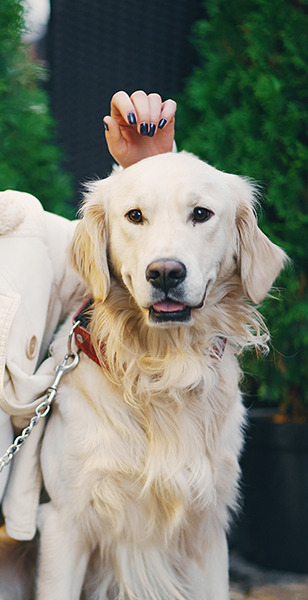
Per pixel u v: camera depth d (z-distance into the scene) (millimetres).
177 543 1922
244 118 3006
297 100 2996
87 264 1934
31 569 2102
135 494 1820
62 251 2111
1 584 2012
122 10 4402
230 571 3004
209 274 1803
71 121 4488
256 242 1961
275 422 2980
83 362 1889
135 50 4426
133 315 1877
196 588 1972
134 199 1786
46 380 1868
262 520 3035
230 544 3244
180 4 4363
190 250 1717
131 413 1846
